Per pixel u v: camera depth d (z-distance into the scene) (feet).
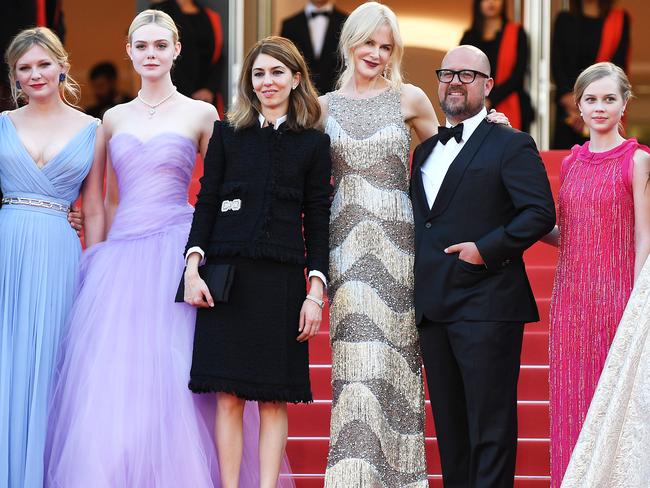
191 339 37.24
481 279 36.17
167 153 38.65
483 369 35.73
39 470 36.60
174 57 39.68
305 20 66.64
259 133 37.01
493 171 36.50
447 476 36.73
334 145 37.91
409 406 37.63
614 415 31.42
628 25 66.39
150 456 36.01
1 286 37.91
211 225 36.81
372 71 38.01
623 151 36.65
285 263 36.29
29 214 38.42
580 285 36.65
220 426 36.47
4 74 61.52
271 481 36.42
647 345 31.32
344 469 36.76
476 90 37.09
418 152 37.91
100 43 83.25
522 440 42.98
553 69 66.49
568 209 37.22
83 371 36.88
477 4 65.82
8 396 37.11
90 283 38.01
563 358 36.83
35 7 63.77
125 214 38.63
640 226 36.14
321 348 47.26
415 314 37.09
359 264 37.52
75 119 39.78
